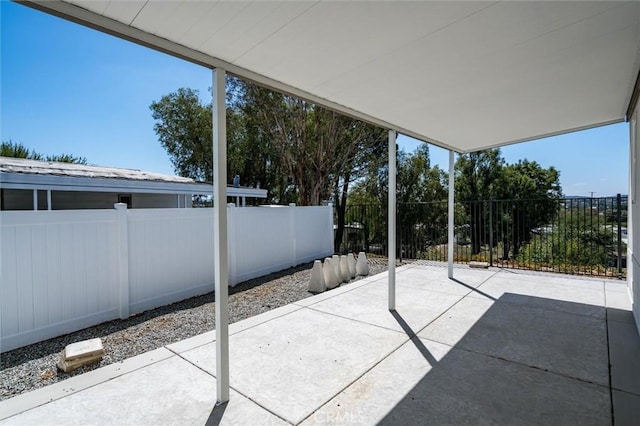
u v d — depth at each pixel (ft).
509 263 26.14
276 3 5.91
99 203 28.35
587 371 9.37
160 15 6.19
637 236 12.45
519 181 51.60
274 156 51.39
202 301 17.37
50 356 10.98
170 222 17.02
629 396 8.10
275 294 18.62
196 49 7.70
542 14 6.64
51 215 12.57
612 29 7.25
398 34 7.22
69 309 13.04
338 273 21.03
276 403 7.98
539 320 13.52
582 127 16.15
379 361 10.05
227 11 6.13
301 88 10.52
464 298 16.71
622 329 12.46
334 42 7.53
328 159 39.52
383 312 14.61
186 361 10.13
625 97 11.96
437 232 38.81
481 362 9.95
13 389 8.99
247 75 9.03
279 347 11.07
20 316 11.75
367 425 7.16
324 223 30.86
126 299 14.84
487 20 6.79
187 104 59.06
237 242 21.53
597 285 19.15
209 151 59.16
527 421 7.21
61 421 7.33
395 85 10.32
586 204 23.88
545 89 10.91
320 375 9.26
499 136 17.53
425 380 8.95
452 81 10.05
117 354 10.95
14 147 61.57
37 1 5.53
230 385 8.79
